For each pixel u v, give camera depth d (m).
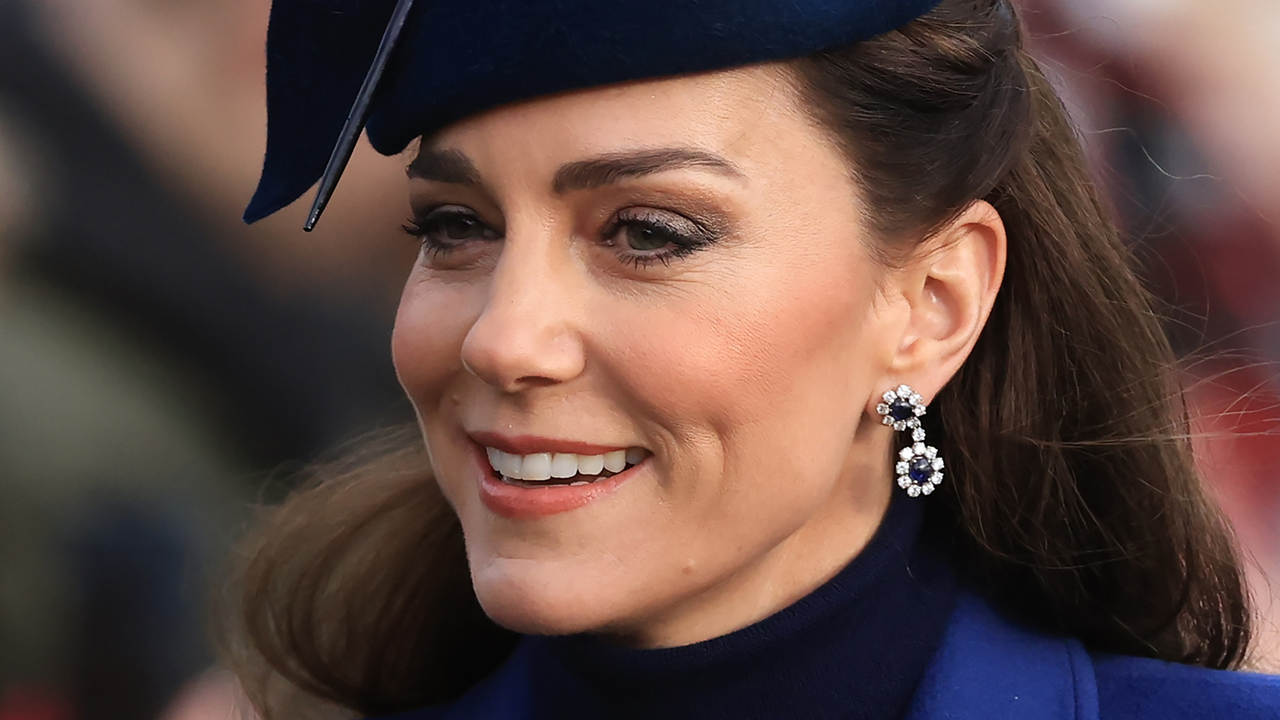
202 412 13.99
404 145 6.73
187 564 13.12
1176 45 14.30
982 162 6.78
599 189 6.09
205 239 14.05
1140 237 10.08
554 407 6.27
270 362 14.46
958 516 7.41
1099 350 7.31
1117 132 13.82
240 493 13.98
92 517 12.52
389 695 9.29
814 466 6.43
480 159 6.23
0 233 12.94
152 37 13.77
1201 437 8.52
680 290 6.11
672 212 6.10
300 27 6.82
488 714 7.95
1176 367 7.66
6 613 11.92
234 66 14.03
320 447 14.79
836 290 6.35
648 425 6.24
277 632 9.47
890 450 7.24
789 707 6.80
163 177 13.82
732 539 6.42
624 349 6.13
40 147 13.31
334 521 9.33
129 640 12.62
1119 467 7.29
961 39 6.67
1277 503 12.87
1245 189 14.32
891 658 6.95
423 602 9.12
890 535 7.04
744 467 6.29
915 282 6.78
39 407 12.44
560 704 7.46
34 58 13.15
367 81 6.55
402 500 9.18
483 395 6.49
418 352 6.70
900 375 6.85
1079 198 7.50
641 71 5.94
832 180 6.34
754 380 6.16
